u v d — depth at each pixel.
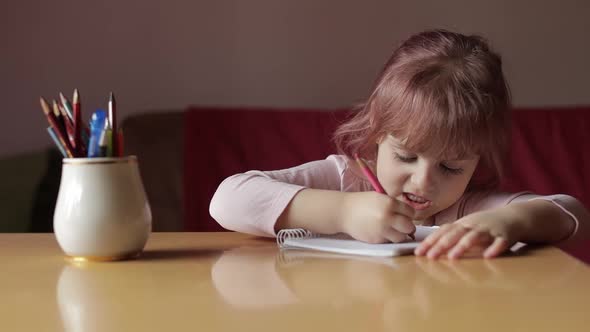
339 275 0.63
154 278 0.63
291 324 0.45
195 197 1.97
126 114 2.44
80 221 0.71
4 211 2.12
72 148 0.74
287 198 0.90
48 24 2.42
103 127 0.73
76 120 0.74
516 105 2.47
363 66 2.45
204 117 2.11
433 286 0.57
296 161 2.03
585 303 0.50
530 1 2.45
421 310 0.49
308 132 2.08
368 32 2.45
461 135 0.98
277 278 0.62
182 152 2.05
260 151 2.05
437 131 0.97
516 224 0.79
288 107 2.46
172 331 0.44
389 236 0.81
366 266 0.68
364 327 0.44
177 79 2.45
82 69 2.43
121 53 2.43
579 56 2.47
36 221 2.15
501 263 0.69
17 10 2.41
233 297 0.54
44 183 2.21
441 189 1.01
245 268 0.68
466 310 0.49
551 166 2.01
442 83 1.01
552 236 0.84
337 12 2.45
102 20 2.42
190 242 0.89
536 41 2.46
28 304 0.53
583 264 0.68
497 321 0.46
